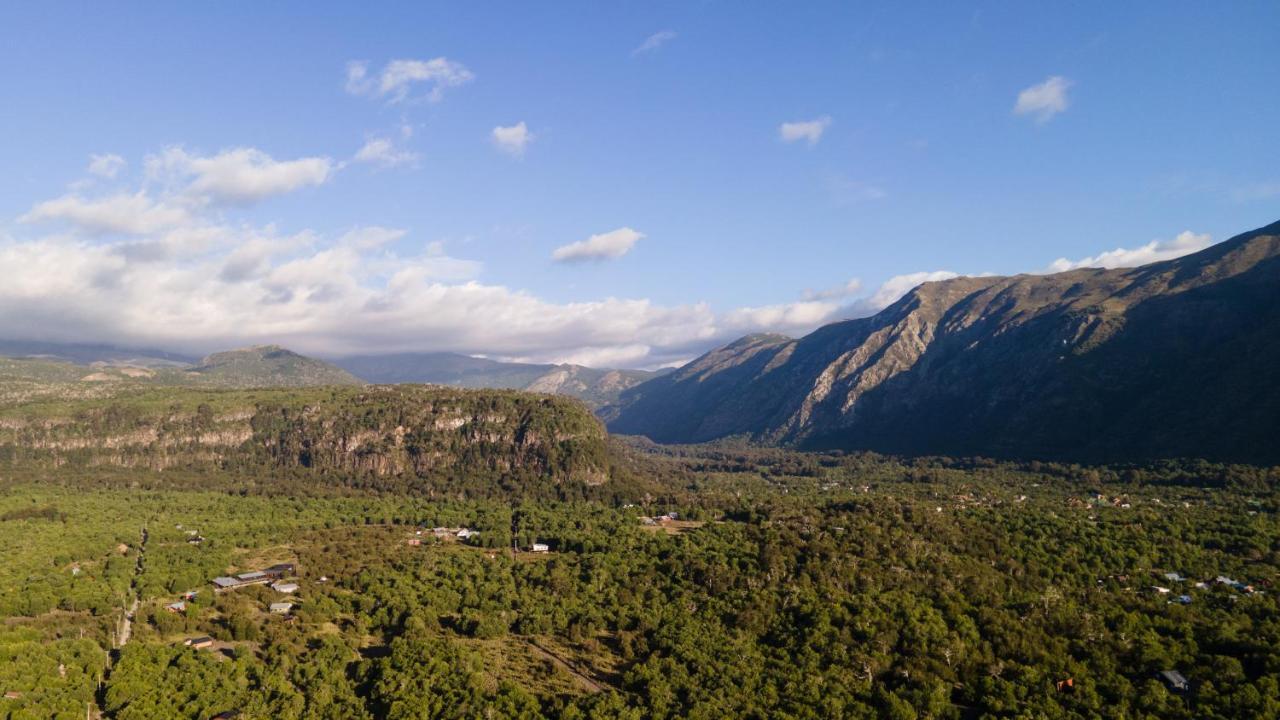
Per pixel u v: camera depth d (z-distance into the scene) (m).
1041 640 137.12
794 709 120.06
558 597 179.62
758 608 159.88
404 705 125.50
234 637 158.62
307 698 131.25
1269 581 165.75
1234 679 118.44
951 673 129.88
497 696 128.88
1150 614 146.75
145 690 128.00
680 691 129.88
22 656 133.75
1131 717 111.88
